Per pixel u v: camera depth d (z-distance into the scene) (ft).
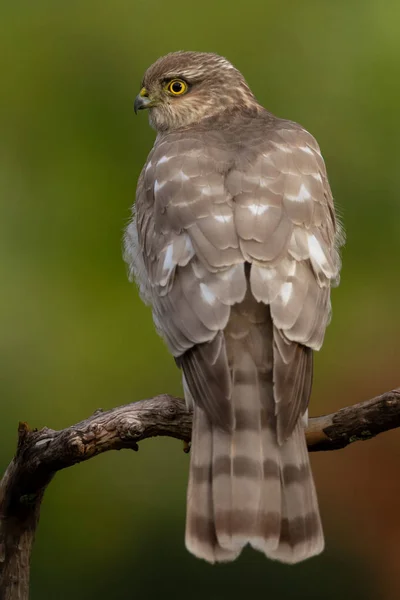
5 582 31.55
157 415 30.73
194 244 30.73
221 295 29.84
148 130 43.11
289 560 28.27
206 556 28.32
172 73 38.99
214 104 38.78
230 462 28.71
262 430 28.94
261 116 37.91
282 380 29.12
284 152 33.06
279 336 29.40
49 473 30.94
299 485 28.63
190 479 28.89
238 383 29.22
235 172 32.07
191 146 33.27
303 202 31.89
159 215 32.17
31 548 31.81
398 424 30.14
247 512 28.32
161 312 30.99
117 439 30.63
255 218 30.91
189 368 29.86
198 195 31.65
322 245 31.68
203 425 29.22
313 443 30.53
